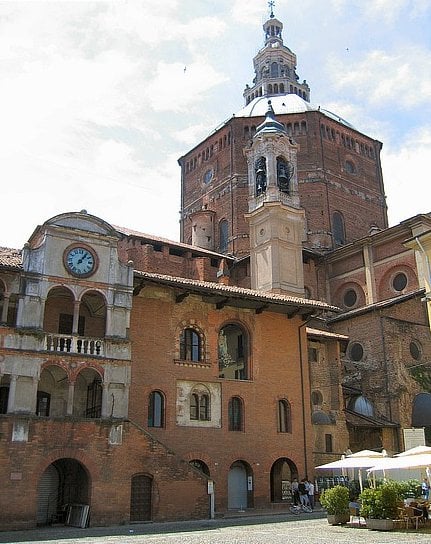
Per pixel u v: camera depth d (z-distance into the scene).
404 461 29.05
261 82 91.19
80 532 27.53
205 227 75.88
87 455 31.02
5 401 33.78
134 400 35.62
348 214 75.69
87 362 32.66
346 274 67.12
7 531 28.02
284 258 59.19
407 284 60.38
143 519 31.78
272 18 97.00
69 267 33.84
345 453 44.22
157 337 37.69
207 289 38.56
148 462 32.41
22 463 29.47
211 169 79.94
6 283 32.66
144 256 58.16
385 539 22.78
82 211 35.16
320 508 39.34
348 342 52.75
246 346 41.94
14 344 31.06
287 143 63.16
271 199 60.19
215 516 34.22
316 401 47.75
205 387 38.88
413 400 51.91
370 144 82.12
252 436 39.53
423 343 55.31
